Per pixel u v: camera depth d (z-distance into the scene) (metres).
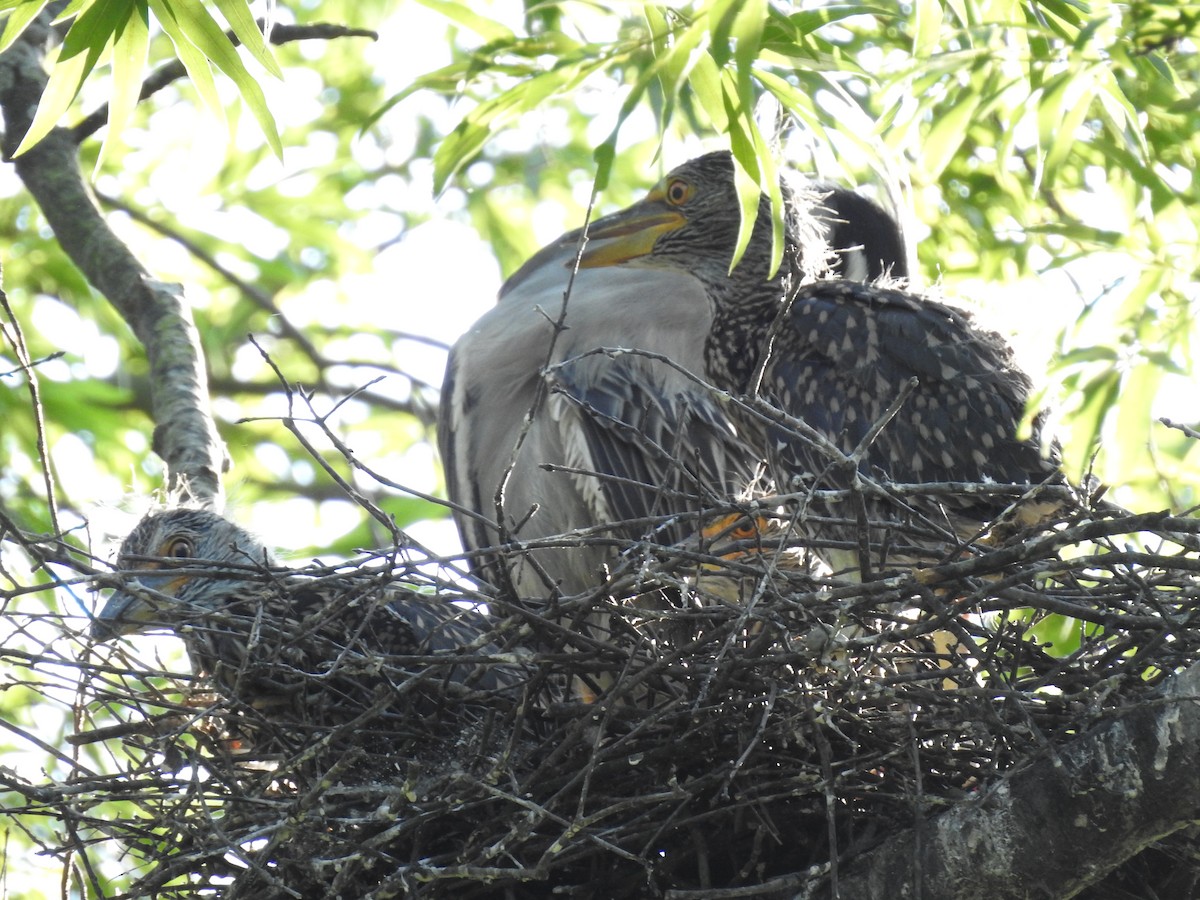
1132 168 8.59
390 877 5.83
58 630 6.47
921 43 8.36
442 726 6.64
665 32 7.91
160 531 8.35
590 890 6.41
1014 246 10.21
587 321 9.91
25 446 12.77
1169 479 8.30
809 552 6.83
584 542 6.21
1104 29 7.69
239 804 6.24
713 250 9.30
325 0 14.80
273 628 6.48
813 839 6.25
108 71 13.70
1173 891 6.19
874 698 5.90
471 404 10.17
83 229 10.02
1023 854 5.66
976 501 7.52
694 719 5.89
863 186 10.11
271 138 7.57
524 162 14.66
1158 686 5.67
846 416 7.94
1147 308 7.23
